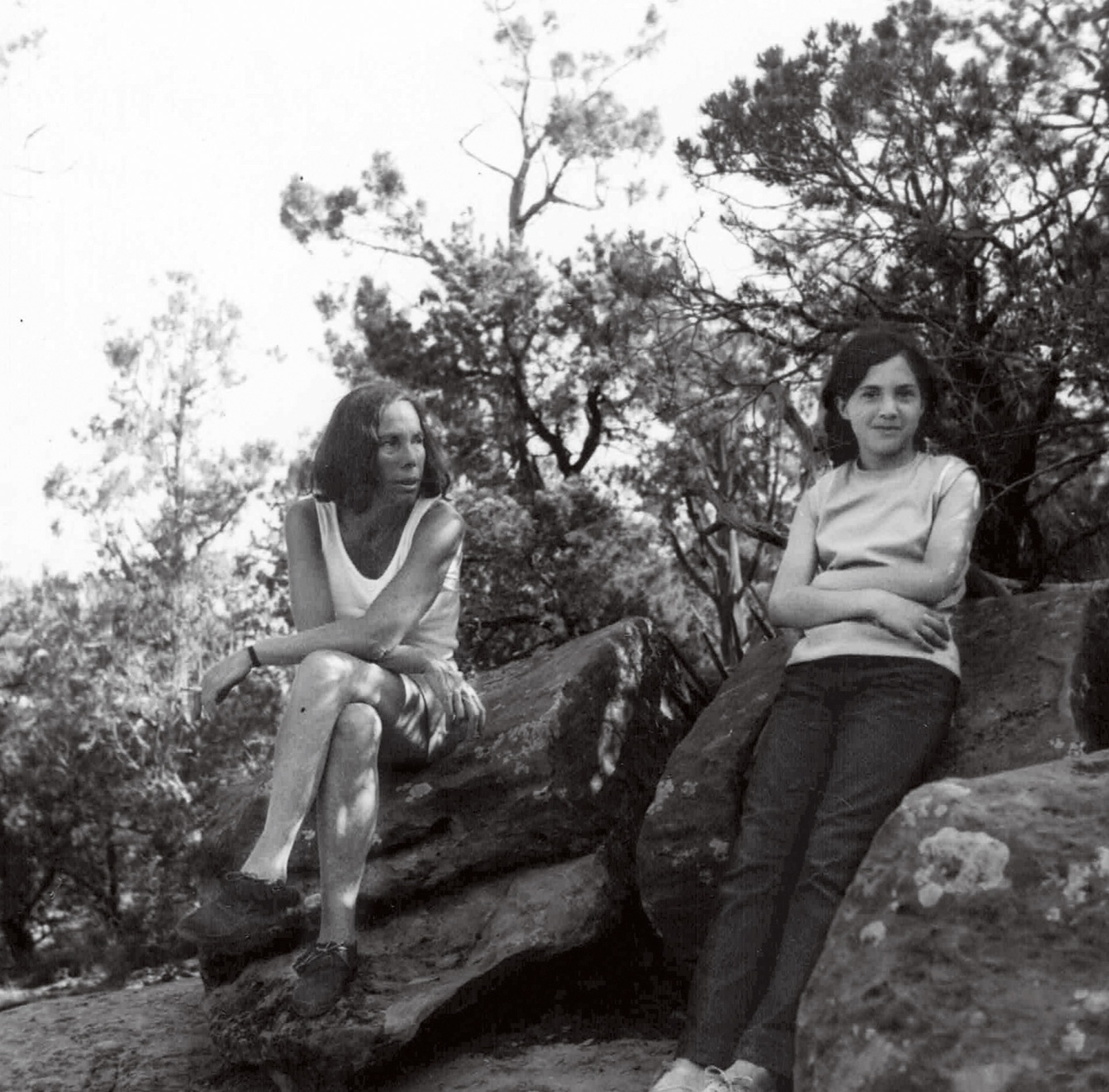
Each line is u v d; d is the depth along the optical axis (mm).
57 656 24531
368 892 4410
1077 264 10586
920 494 3977
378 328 19391
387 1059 3953
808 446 9047
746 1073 3271
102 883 23781
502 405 19266
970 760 3822
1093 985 2689
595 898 4297
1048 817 2908
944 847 2920
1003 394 11000
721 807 4152
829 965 2939
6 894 23578
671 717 5023
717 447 14094
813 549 4059
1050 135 11070
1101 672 4086
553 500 17844
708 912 4125
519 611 17891
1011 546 10867
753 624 16953
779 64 11680
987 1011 2738
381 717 4207
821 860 3484
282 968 4293
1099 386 10719
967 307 11352
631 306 13406
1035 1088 2617
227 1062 4328
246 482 26734
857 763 3604
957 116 10992
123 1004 4980
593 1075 3908
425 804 4496
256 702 23469
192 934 3967
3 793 23422
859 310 11453
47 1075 4430
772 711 3928
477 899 4418
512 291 18547
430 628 4438
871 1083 2762
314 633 4227
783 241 11781
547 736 4496
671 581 17875
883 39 11195
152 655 24500
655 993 4438
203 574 25438
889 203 11414
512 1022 4281
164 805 22047
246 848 4695
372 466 4355
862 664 3773
